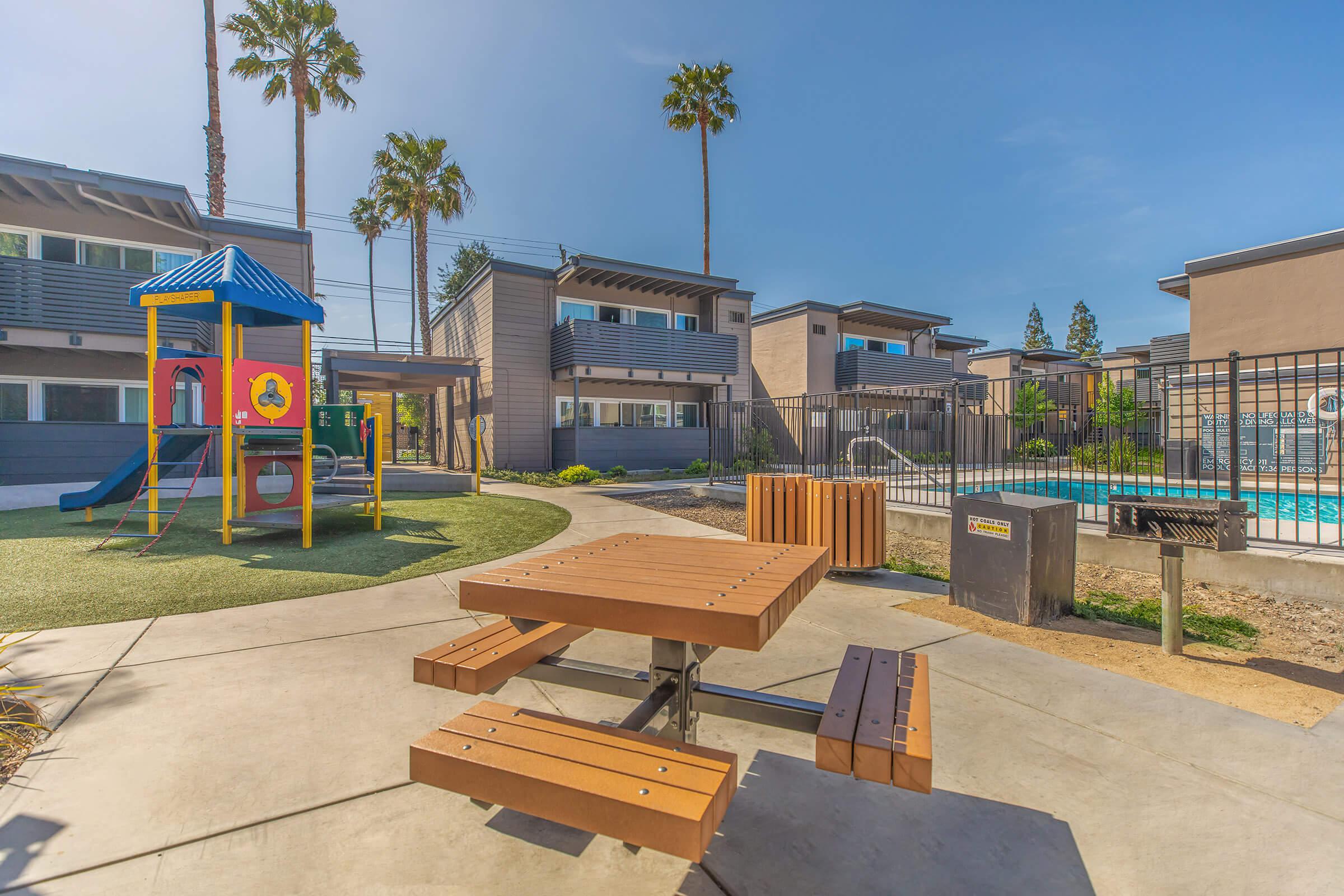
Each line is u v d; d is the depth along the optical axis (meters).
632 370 17.23
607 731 1.57
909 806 1.90
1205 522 3.10
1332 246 9.64
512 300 17.05
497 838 1.75
